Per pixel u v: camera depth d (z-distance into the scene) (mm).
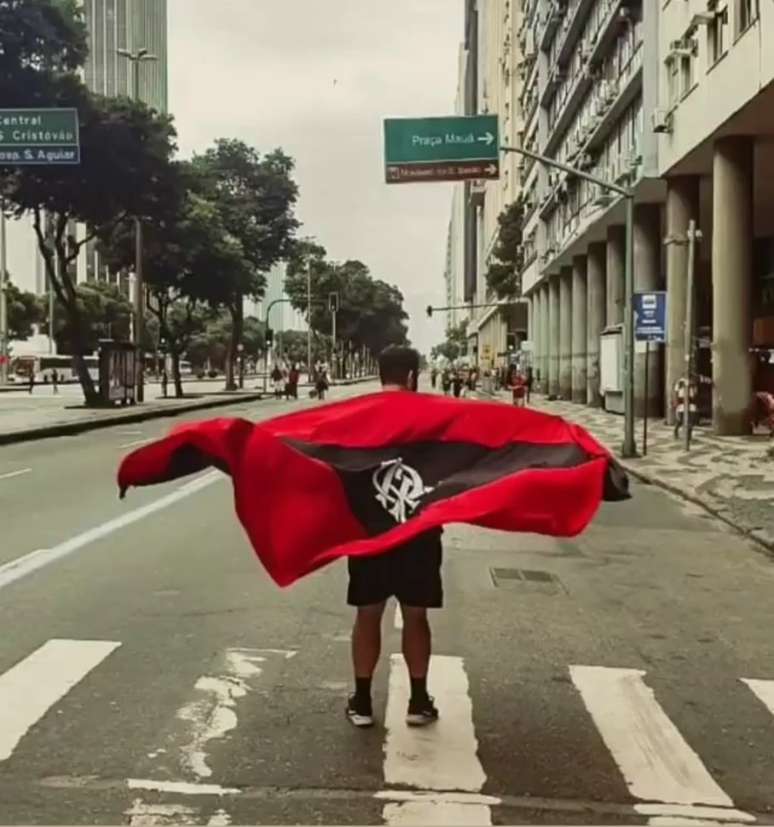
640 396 39344
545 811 4684
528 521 5352
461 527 13633
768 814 4730
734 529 13898
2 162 26875
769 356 34406
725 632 8352
